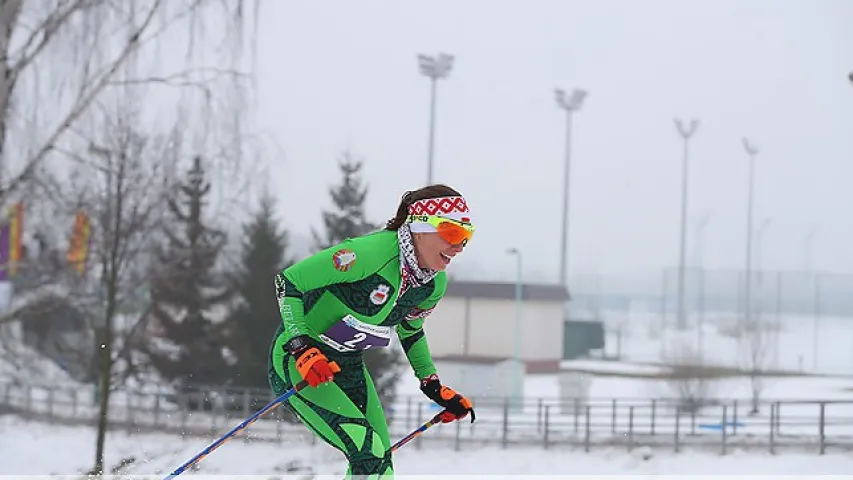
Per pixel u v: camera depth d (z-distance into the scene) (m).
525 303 122.62
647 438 65.06
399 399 86.88
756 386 105.75
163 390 82.38
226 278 90.06
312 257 12.14
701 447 58.44
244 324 89.19
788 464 42.38
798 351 166.12
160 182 49.66
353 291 12.21
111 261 49.81
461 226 12.04
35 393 80.00
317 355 11.79
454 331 121.62
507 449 58.00
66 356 72.44
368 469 12.14
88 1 39.09
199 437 53.25
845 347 171.88
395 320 12.73
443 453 55.03
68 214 48.81
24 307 52.09
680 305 163.75
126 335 60.50
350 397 12.95
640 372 131.75
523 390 104.00
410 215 12.23
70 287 52.97
